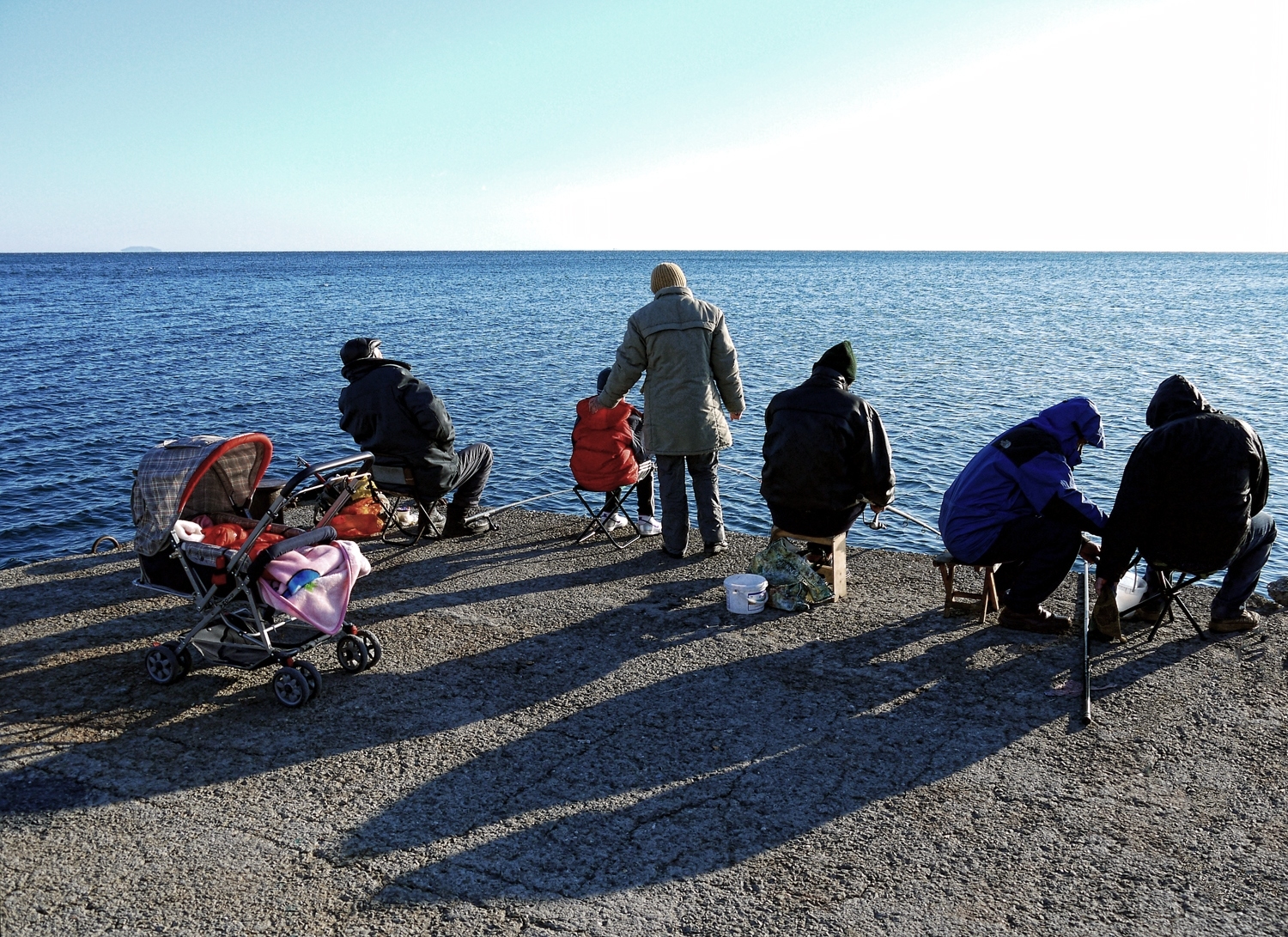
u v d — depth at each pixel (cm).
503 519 750
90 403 2420
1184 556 452
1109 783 361
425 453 644
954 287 9025
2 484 1641
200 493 497
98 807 356
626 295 7769
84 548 1344
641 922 290
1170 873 309
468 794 363
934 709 423
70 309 6028
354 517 635
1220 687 434
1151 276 12138
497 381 2805
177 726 420
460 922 291
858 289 8500
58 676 472
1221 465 430
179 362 3262
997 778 366
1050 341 3888
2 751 398
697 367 600
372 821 346
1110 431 2091
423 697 445
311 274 13838
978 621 521
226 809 354
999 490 491
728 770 376
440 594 581
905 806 350
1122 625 509
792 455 525
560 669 472
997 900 298
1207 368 3041
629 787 366
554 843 330
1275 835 328
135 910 298
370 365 654
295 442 1991
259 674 474
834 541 552
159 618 546
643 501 724
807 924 289
